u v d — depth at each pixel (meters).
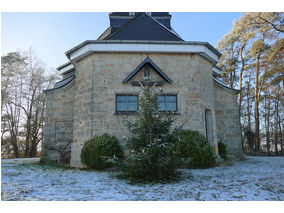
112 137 8.20
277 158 13.37
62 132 10.56
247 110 25.55
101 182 5.65
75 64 10.09
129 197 4.21
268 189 4.88
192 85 9.15
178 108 8.88
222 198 4.18
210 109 9.81
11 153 22.48
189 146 7.93
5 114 22.31
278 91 23.05
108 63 9.02
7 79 22.67
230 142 11.59
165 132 5.74
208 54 9.70
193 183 5.48
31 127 23.08
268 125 23.81
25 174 6.84
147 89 6.12
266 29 19.33
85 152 7.93
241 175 6.68
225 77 26.00
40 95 24.48
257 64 20.98
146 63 9.04
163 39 9.95
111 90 8.80
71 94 10.93
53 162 10.26
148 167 5.46
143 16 11.16
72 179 6.05
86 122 8.75
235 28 22.72
